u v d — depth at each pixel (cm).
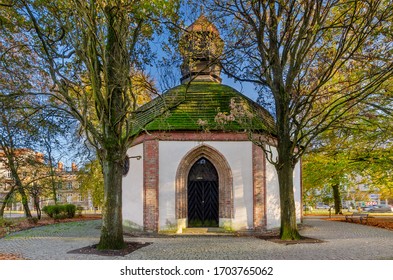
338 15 1500
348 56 1441
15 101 1630
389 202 5850
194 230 1703
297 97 1499
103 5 1231
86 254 1126
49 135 2075
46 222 2438
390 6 1312
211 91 2014
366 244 1330
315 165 2686
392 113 1564
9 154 2419
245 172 1731
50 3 1275
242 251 1177
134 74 1653
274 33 1496
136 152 1850
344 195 3747
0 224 2034
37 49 1462
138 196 1791
